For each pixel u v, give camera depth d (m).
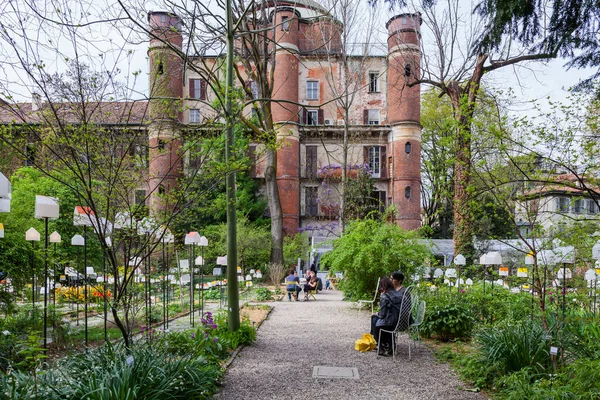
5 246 8.78
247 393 6.05
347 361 7.94
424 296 10.84
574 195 6.15
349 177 37.53
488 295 10.45
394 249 13.85
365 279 14.55
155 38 7.67
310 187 40.34
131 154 6.43
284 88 37.03
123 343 6.05
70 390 4.43
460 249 13.93
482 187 6.80
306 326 12.07
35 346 5.21
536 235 6.34
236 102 8.30
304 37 40.41
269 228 36.56
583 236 6.07
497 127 6.30
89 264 19.56
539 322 7.01
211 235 31.69
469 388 6.29
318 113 40.69
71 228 21.08
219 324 9.51
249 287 24.39
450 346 8.98
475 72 18.02
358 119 41.06
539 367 6.05
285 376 6.91
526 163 6.20
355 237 14.48
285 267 30.52
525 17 6.79
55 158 6.02
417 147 38.28
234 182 9.27
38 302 13.48
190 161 7.31
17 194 19.98
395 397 5.93
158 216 7.20
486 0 7.12
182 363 5.67
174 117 7.16
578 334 6.10
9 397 4.06
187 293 20.55
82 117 5.71
